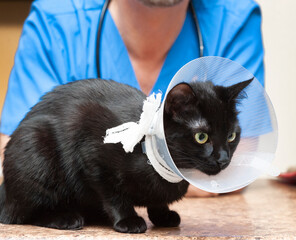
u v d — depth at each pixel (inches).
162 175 42.0
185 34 64.4
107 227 45.8
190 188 60.3
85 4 65.1
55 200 46.5
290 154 88.0
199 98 42.8
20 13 88.7
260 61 67.6
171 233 42.6
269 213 50.7
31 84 63.0
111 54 62.8
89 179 44.8
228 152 43.3
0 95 90.4
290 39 87.6
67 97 47.4
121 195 44.4
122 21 62.2
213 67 42.8
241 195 61.6
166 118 42.1
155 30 61.3
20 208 46.1
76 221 44.8
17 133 46.9
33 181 45.6
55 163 45.9
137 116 44.4
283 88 88.3
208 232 43.0
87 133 44.5
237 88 43.4
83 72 63.1
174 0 57.6
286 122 88.2
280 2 87.4
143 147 42.8
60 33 64.2
